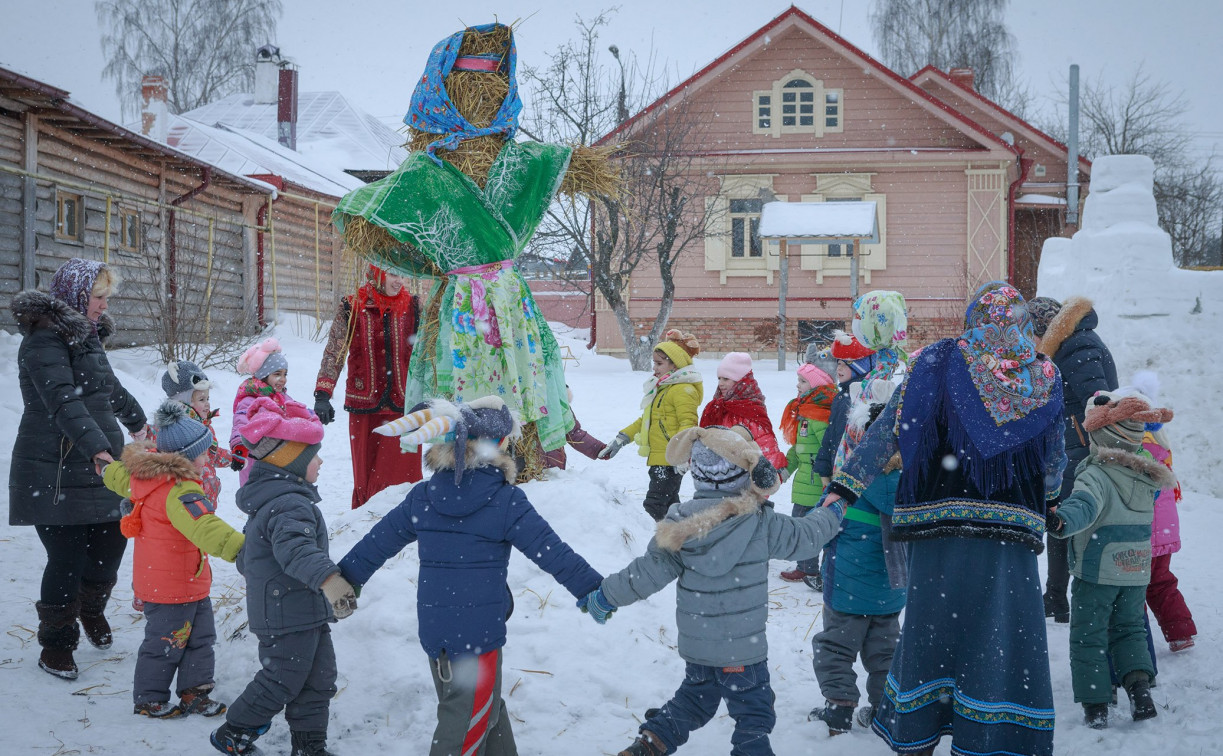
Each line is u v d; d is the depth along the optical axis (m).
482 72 5.68
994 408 3.39
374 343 6.29
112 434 4.54
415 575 4.70
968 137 22.42
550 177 5.78
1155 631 5.16
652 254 22.56
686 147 22.11
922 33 40.44
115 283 4.66
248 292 19.48
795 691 4.30
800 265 22.55
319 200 22.41
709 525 3.33
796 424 5.93
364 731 3.85
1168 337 8.48
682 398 6.34
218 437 10.05
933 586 3.44
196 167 17.16
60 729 3.71
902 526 3.50
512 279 5.65
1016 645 3.36
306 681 3.56
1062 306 5.39
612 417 12.46
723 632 3.37
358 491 6.35
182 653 3.97
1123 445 4.14
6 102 13.07
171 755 3.55
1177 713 3.99
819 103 22.69
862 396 4.58
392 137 33.94
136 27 38.06
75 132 14.55
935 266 22.45
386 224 5.32
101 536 4.48
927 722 3.43
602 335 22.77
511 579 4.76
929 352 3.55
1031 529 3.37
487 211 5.61
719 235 20.88
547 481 5.67
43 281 13.83
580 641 4.39
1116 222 8.95
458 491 3.29
